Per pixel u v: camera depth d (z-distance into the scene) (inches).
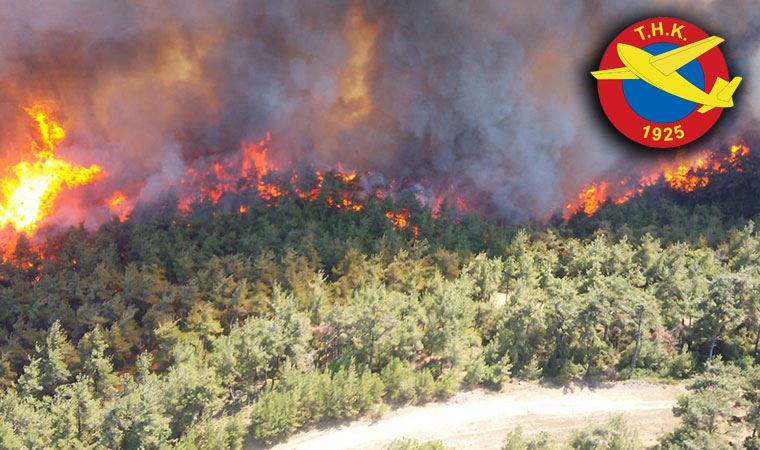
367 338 2822.3
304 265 3437.5
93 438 2460.6
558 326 2935.5
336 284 3331.7
